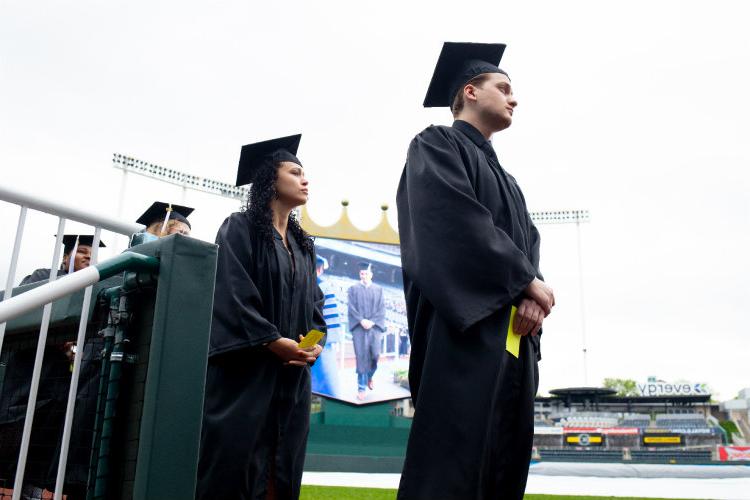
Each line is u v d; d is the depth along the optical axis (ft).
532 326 9.36
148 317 7.71
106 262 7.26
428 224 9.45
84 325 7.72
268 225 13.12
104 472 7.28
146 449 7.00
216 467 10.94
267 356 11.80
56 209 8.07
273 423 11.94
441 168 9.95
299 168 14.06
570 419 116.78
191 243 7.91
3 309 6.47
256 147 14.65
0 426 9.83
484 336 9.06
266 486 11.59
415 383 10.11
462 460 8.59
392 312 65.10
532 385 9.67
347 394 62.34
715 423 123.03
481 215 9.34
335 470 59.36
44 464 9.33
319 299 14.40
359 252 65.98
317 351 12.16
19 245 7.75
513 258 9.18
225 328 11.47
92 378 8.71
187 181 84.02
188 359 7.55
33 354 9.89
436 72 12.56
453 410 8.81
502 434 9.31
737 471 59.98
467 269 9.07
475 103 11.62
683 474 59.16
